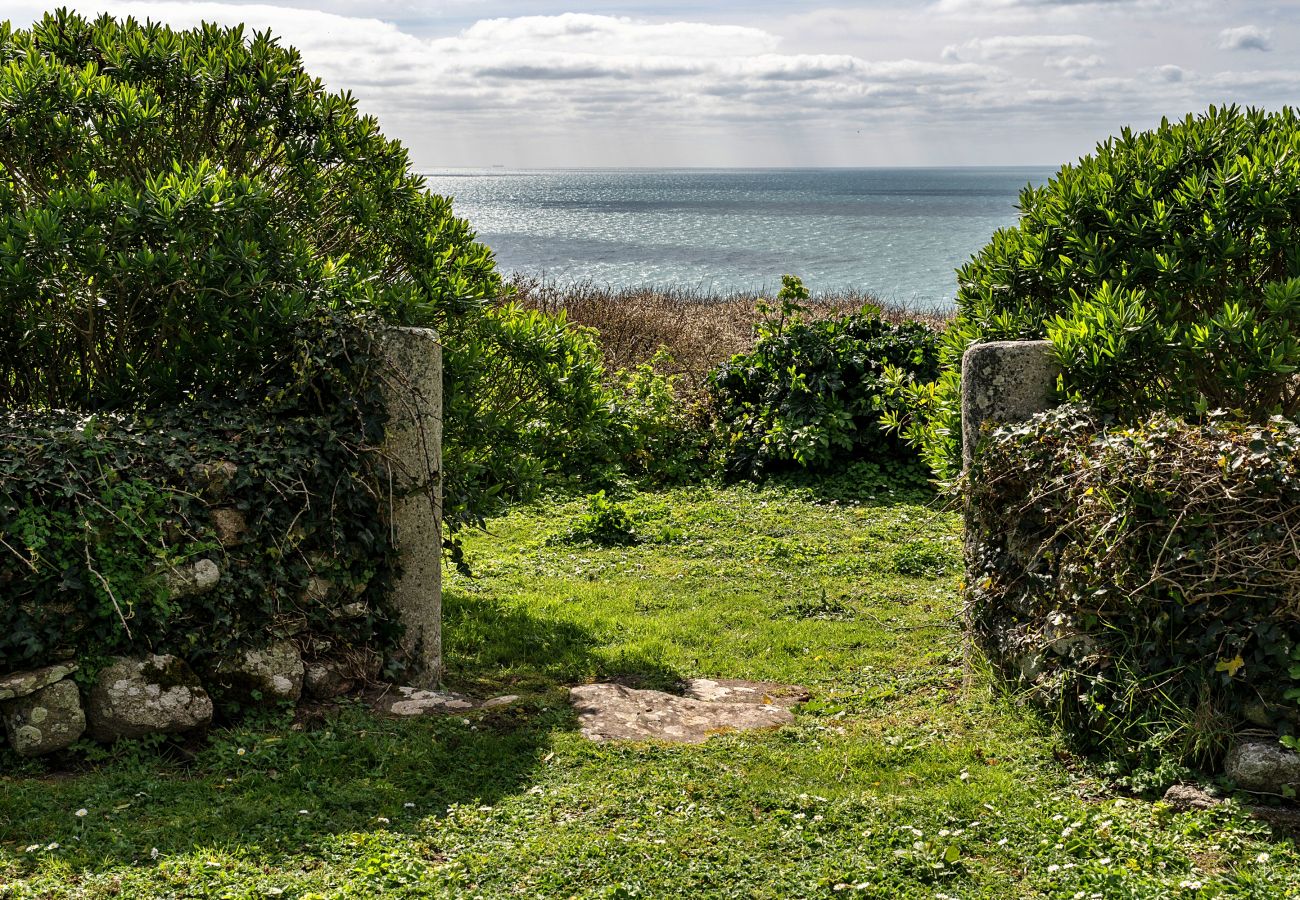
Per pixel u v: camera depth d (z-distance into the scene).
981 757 5.20
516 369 8.12
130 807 4.48
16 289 5.40
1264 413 5.72
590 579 9.09
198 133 7.00
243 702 5.37
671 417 12.88
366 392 5.97
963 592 6.14
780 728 5.72
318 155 7.19
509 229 83.12
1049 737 5.31
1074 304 5.94
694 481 12.44
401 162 7.76
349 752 5.11
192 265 5.73
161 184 5.91
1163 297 5.95
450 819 4.53
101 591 4.93
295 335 5.88
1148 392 5.83
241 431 5.73
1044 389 5.85
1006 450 5.67
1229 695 4.66
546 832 4.42
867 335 12.89
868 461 12.30
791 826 4.49
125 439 5.30
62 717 4.83
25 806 4.41
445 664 6.86
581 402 8.20
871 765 5.18
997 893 3.94
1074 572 5.13
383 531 6.05
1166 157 6.34
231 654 5.32
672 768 5.12
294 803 4.56
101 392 6.04
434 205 7.98
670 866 4.11
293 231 6.96
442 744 5.30
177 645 5.19
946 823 4.49
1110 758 4.97
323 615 5.80
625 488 12.03
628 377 13.86
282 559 5.62
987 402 5.93
